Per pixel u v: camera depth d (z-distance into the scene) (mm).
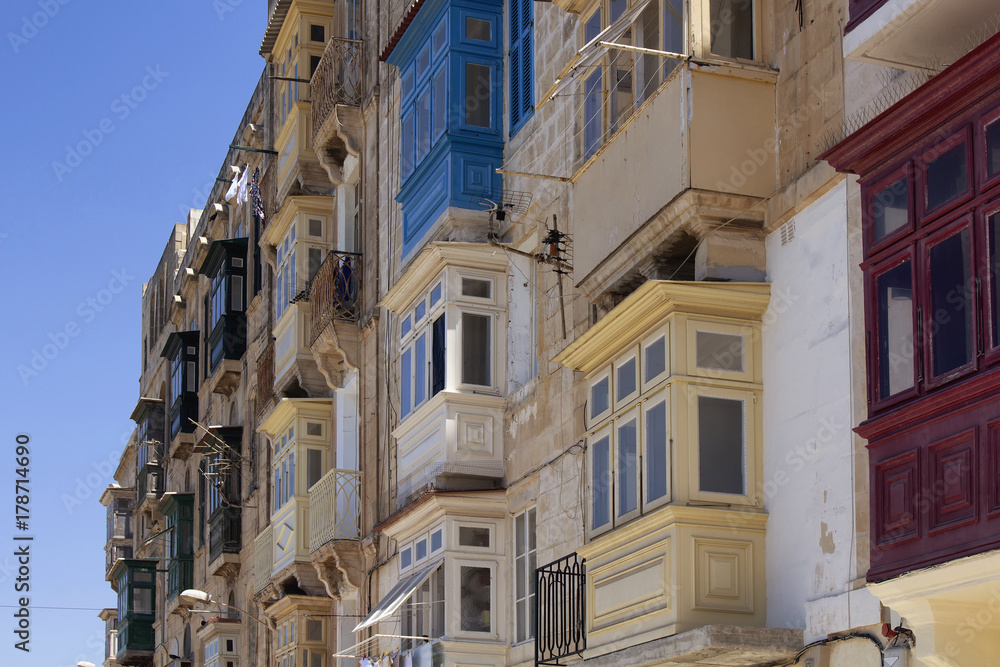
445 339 19531
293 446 26656
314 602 25625
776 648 12195
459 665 18328
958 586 10164
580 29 16891
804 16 13445
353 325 25094
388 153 24391
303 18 29359
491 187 20094
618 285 15305
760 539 13133
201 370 41938
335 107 25891
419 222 21188
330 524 24062
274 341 29719
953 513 10250
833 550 12164
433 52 21109
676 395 13273
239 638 32500
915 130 10953
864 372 12008
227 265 36938
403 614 20828
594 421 15133
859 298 12203
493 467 19250
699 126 13562
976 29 11297
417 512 19484
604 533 14633
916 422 10672
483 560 18828
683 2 14102
